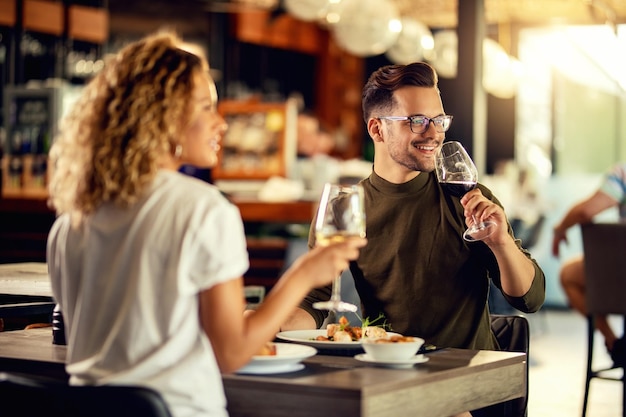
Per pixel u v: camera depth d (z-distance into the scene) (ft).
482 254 9.96
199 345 6.82
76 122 7.13
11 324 14.33
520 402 10.08
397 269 10.11
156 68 6.98
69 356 7.13
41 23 29.76
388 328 10.09
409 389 7.30
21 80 29.96
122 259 6.81
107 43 35.37
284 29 39.52
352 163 29.07
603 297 17.25
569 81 39.50
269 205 26.05
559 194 38.65
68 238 7.21
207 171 21.21
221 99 37.50
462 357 8.57
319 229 7.36
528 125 40.40
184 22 37.37
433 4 30.22
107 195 6.84
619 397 20.56
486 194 10.27
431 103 9.98
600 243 17.19
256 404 7.28
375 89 10.27
